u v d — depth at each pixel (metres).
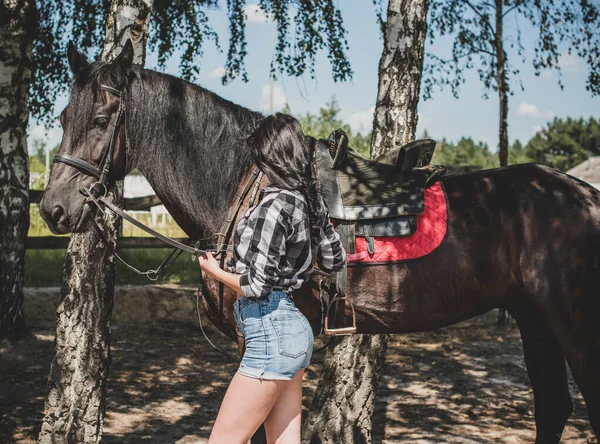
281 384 2.23
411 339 7.11
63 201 2.62
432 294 2.88
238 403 2.21
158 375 5.34
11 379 4.89
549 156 59.50
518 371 5.84
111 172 2.73
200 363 5.77
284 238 2.14
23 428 3.95
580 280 2.85
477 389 5.29
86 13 7.52
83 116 2.64
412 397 5.06
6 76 5.81
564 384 3.31
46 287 7.14
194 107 2.78
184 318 7.16
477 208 2.94
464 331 7.55
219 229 2.77
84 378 3.22
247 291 2.14
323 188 2.82
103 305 3.26
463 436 4.16
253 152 2.25
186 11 7.41
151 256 9.26
